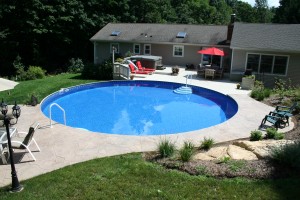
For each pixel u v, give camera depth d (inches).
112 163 312.0
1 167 307.3
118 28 1304.1
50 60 1574.8
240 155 322.0
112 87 856.9
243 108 577.6
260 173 274.5
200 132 434.6
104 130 515.5
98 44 1277.1
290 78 879.7
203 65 1056.2
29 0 1334.9
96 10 1599.4
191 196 244.1
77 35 1583.4
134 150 358.6
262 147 337.4
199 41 1132.5
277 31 955.3
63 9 1421.0
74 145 372.2
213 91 755.4
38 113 517.0
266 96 667.4
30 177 286.7
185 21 2271.2
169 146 332.5
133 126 538.9
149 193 248.2
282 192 246.4
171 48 1181.7
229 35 1067.3
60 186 261.6
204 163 299.4
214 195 245.4
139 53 1231.5
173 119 582.2
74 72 1238.3
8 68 1401.3
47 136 402.6
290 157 285.3
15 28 1382.9
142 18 1807.3
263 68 903.1
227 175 275.4
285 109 554.6
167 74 977.5
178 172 285.6
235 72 904.3
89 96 753.6
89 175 282.2
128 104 687.1
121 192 250.2
